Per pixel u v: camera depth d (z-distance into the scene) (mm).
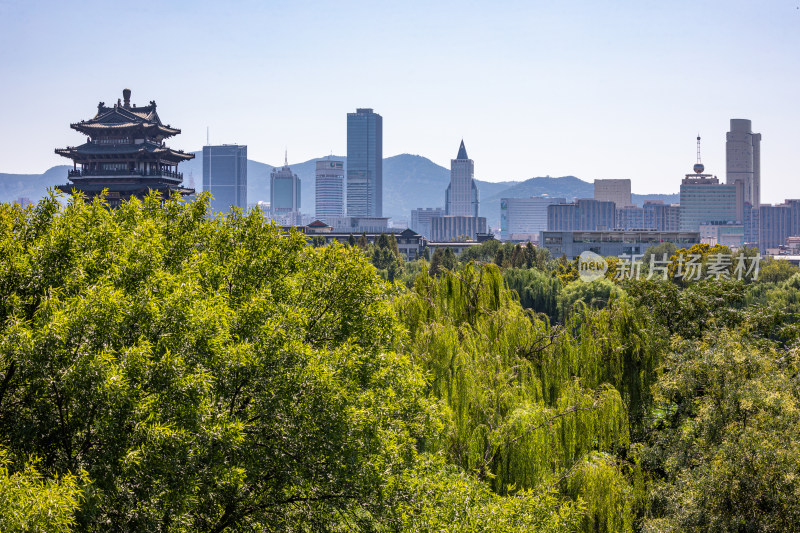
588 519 22531
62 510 11227
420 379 20891
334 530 17578
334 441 15703
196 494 14359
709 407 24000
